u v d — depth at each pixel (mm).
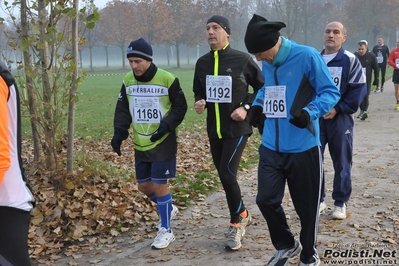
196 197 6617
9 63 5559
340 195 5539
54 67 5500
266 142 4004
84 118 15164
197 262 4523
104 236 5242
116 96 23703
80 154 7121
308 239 3977
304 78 3814
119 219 5539
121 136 4949
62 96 5676
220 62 4762
